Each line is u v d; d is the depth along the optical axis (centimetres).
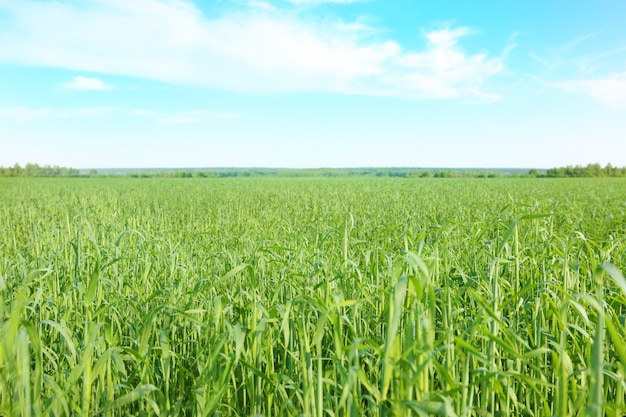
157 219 1130
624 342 278
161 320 352
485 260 467
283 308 309
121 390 291
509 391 256
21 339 195
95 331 237
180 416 301
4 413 214
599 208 1291
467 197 2003
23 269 431
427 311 236
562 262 330
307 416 232
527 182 3944
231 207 1589
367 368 323
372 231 827
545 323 319
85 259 439
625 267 411
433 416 218
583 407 248
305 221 1060
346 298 362
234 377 288
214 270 429
